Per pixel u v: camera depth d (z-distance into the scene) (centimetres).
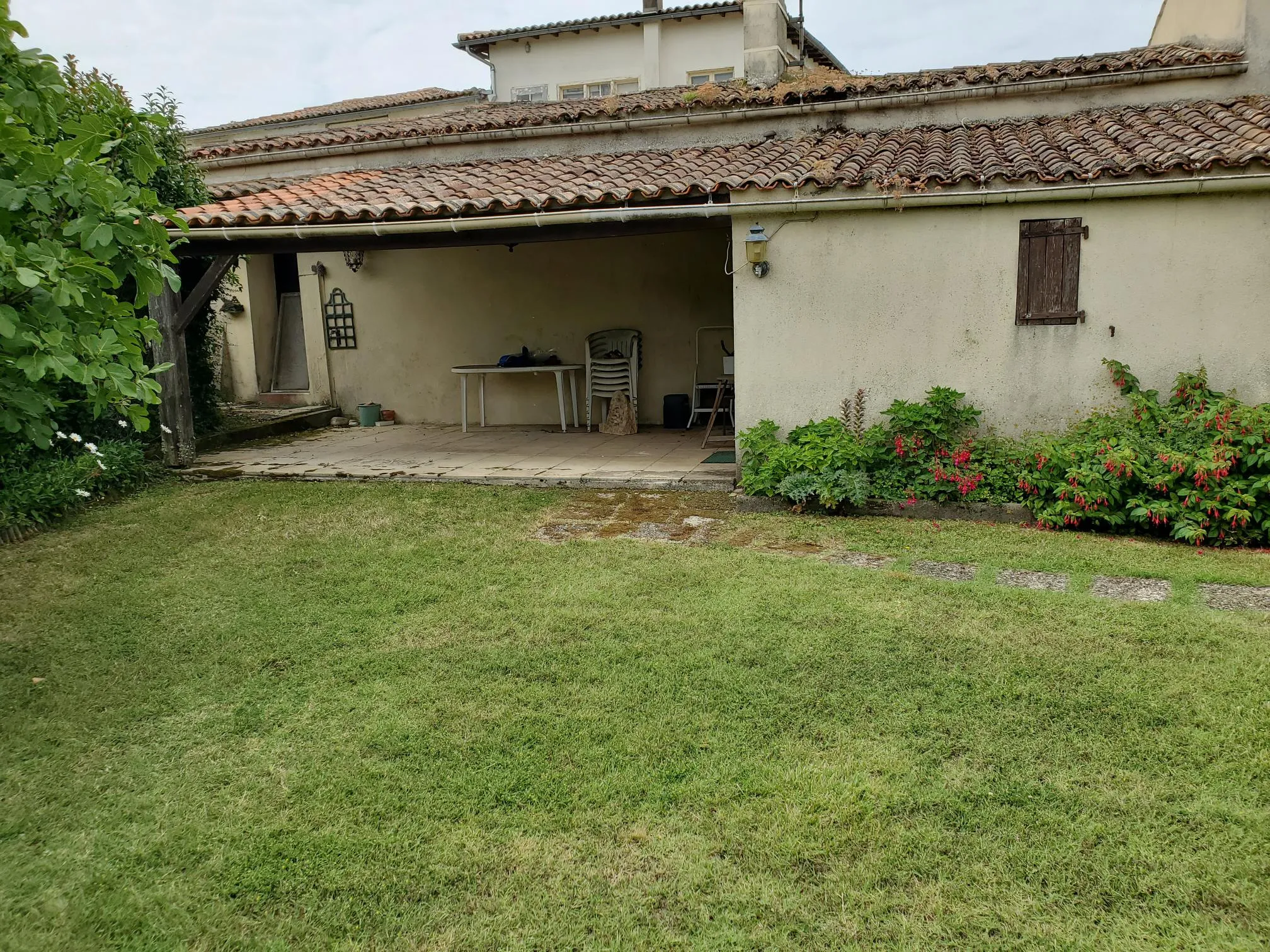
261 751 314
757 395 691
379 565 529
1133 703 327
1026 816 262
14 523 593
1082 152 643
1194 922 219
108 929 228
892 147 752
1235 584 461
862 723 320
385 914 231
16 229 296
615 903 233
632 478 722
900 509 618
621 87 1653
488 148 967
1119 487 556
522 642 405
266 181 926
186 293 949
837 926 222
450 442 970
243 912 234
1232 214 589
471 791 285
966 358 648
